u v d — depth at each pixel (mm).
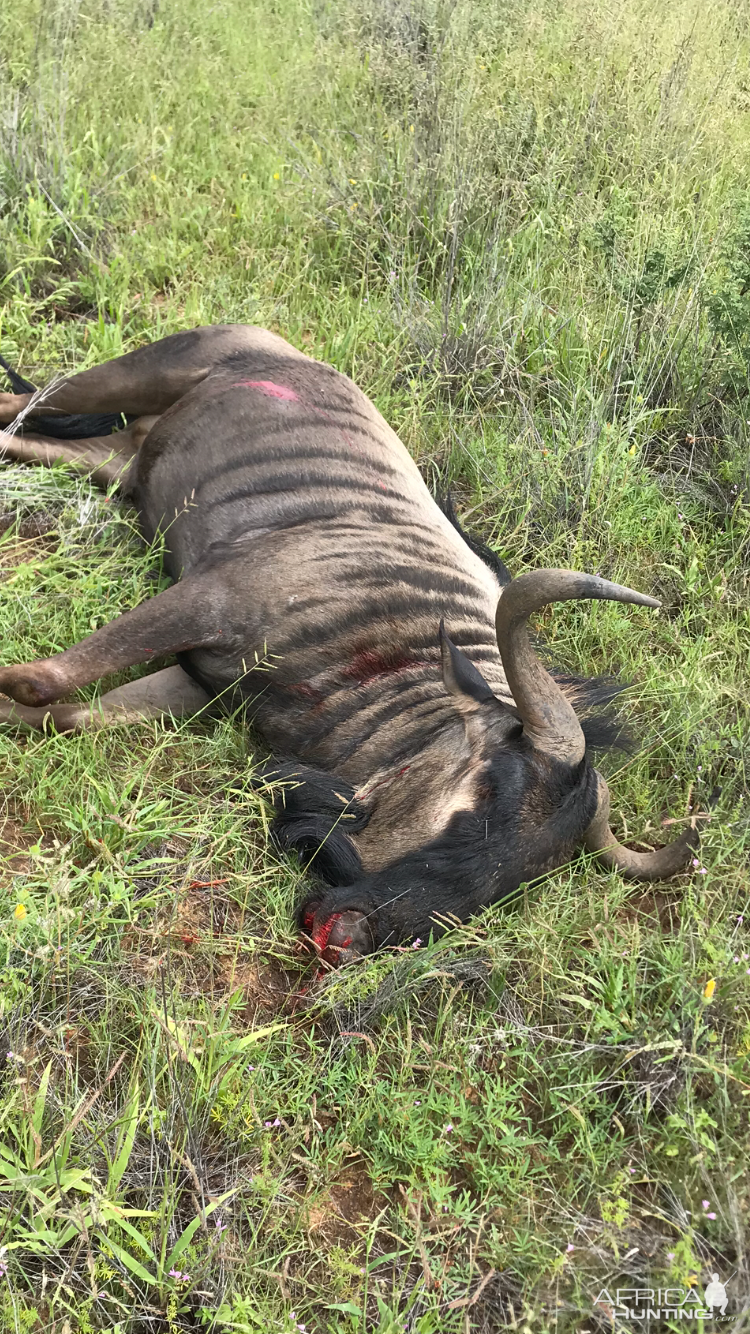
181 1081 2785
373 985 3174
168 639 3799
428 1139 2945
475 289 5945
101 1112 2775
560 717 3309
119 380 4684
